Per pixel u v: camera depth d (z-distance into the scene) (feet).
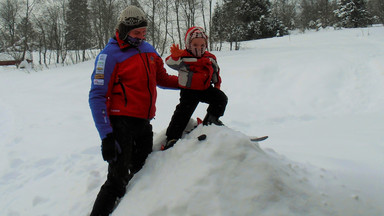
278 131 15.66
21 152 14.43
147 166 8.05
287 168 6.79
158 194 6.69
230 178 6.17
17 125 19.79
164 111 22.20
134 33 7.91
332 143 11.20
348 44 45.88
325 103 22.50
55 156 13.62
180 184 6.47
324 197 6.07
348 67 27.68
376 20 127.65
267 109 22.25
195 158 6.86
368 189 6.56
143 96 7.99
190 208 5.96
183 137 9.02
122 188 7.80
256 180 6.06
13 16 89.10
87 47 95.61
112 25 79.66
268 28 111.55
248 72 29.94
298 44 61.00
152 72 8.35
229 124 18.42
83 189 9.77
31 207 9.28
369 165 7.96
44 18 88.94
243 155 6.49
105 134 7.29
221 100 8.99
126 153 7.68
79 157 13.37
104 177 10.43
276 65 30.42
